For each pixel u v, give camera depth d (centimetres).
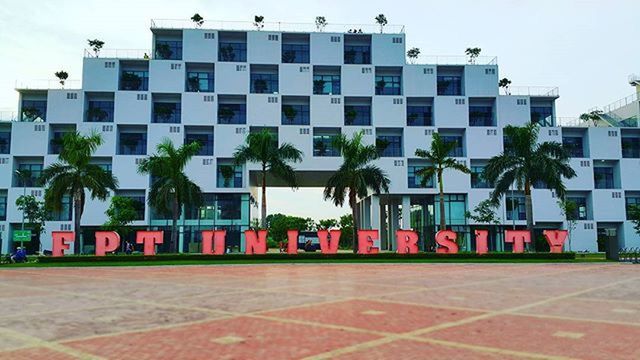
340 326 1134
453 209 7019
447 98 7088
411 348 911
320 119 6881
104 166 6694
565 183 7119
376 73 7325
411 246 4391
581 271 2981
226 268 3366
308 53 7181
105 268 3447
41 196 6481
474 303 1518
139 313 1350
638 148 7488
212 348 920
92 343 970
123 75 6819
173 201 4762
